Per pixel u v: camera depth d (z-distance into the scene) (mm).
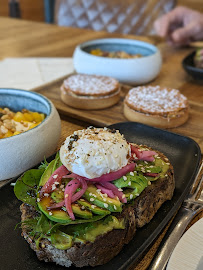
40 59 1938
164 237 728
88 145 725
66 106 1358
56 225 647
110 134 772
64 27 2600
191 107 1363
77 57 1625
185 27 2188
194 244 622
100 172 708
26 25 2639
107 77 1494
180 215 783
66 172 742
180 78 1687
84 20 2971
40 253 671
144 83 1610
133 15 2863
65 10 3018
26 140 865
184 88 1566
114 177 725
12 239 729
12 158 855
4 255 694
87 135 760
